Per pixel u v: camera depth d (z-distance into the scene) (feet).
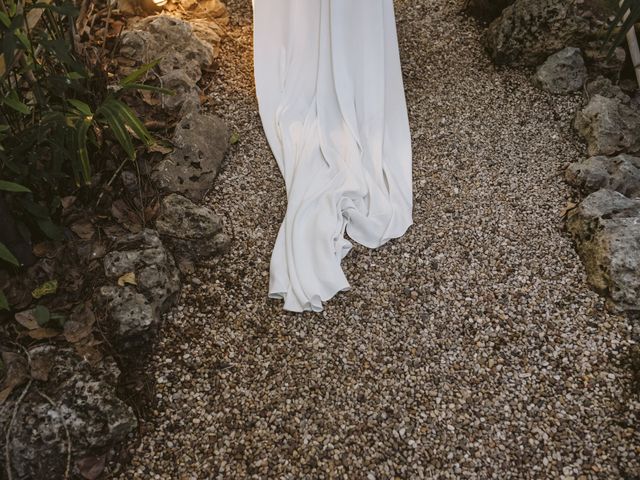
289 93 8.67
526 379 6.77
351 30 8.21
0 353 6.18
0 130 5.88
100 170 7.60
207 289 7.41
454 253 7.85
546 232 8.08
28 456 5.73
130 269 6.88
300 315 7.26
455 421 6.46
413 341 7.06
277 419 6.48
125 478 6.07
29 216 6.82
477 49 10.32
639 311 7.16
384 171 8.27
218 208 8.07
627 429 6.35
